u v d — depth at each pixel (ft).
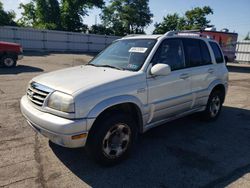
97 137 10.84
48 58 67.92
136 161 12.30
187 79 15.02
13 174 10.76
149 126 13.34
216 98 18.57
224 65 19.11
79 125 10.10
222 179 10.98
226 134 16.28
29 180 10.38
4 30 87.04
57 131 10.06
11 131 15.28
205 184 10.57
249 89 33.78
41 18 137.80
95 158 11.25
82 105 10.17
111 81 11.28
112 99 11.00
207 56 17.35
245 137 15.89
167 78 13.58
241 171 11.69
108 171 11.31
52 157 12.33
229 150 13.92
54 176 10.76
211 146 14.37
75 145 10.29
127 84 11.71
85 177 10.78
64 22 140.26
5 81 31.12
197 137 15.62
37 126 10.85
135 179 10.77
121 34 171.94
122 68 13.16
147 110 12.71
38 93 11.27
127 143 12.05
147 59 12.93
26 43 92.43
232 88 34.30
